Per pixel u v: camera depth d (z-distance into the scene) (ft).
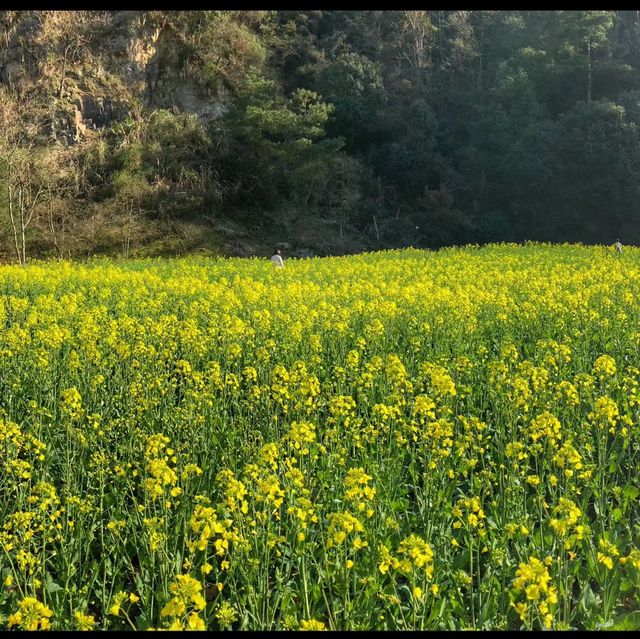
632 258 97.45
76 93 163.53
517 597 16.34
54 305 47.62
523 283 60.49
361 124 199.82
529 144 190.19
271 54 203.72
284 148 164.55
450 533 19.52
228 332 38.37
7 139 138.10
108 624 16.56
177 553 18.31
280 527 19.34
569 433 23.53
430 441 22.88
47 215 142.20
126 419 26.63
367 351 38.63
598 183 183.21
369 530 18.49
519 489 20.92
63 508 18.98
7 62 163.02
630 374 32.83
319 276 72.74
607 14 216.33
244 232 158.92
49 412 28.12
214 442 25.73
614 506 22.48
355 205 184.75
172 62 181.57
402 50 235.61
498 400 28.02
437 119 219.82
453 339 39.45
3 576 17.76
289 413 27.78
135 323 42.11
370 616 16.11
